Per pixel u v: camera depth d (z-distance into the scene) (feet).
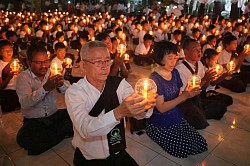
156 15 53.57
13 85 14.12
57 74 8.48
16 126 12.34
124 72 13.76
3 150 10.19
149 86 4.91
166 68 9.02
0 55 14.11
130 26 43.04
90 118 5.23
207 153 9.93
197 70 11.68
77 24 41.73
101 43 5.66
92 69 5.57
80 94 5.81
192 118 11.73
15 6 72.02
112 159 6.49
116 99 6.03
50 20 40.47
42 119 10.21
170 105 8.43
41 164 9.32
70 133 11.03
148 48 25.05
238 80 17.30
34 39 24.89
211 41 21.31
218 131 11.79
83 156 6.66
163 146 9.87
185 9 62.28
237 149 10.25
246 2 46.16
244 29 29.68
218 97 14.47
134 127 11.53
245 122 12.75
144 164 9.27
